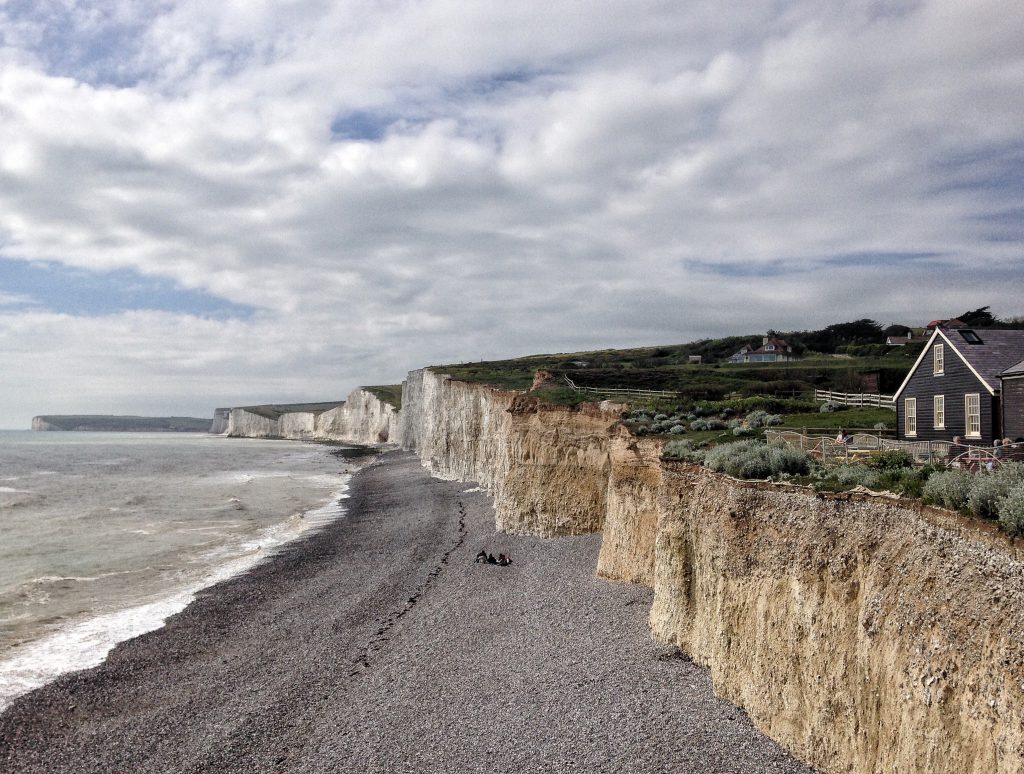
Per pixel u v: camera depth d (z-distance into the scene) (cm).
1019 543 869
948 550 994
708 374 6975
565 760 1494
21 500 6456
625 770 1415
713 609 1717
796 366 7388
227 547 4381
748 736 1420
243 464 11975
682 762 1395
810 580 1305
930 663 979
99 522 5284
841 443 2052
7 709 2038
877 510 1183
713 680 1656
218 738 1823
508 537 3906
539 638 2233
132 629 2744
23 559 3928
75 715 2005
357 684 2098
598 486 3712
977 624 907
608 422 3753
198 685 2198
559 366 9669
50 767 1727
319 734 1795
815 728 1248
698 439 2717
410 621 2670
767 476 1653
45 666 2358
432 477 7838
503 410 5778
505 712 1761
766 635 1433
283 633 2670
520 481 4022
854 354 8944
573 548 3378
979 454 1836
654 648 1936
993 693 859
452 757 1585
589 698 1747
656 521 2528
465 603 2789
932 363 2666
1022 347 2522
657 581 2064
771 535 1480
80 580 3494
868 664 1122
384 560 3859
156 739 1845
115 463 12144
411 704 1897
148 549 4281
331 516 5716
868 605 1138
